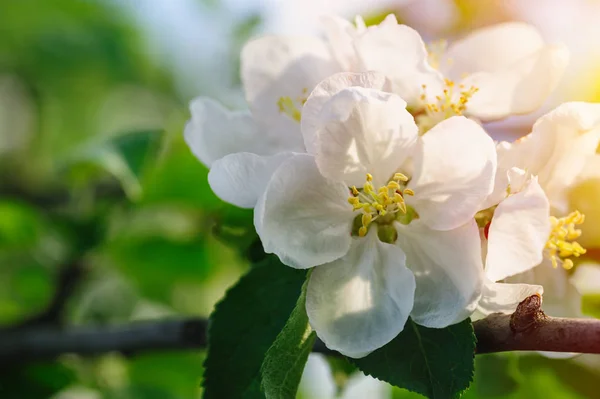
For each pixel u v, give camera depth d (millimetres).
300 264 270
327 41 293
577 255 284
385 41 276
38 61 559
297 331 267
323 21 281
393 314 269
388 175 276
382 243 275
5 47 553
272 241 268
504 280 289
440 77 280
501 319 270
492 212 275
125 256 393
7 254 406
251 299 289
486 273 264
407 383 269
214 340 287
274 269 291
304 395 406
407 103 284
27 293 417
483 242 274
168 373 398
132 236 390
